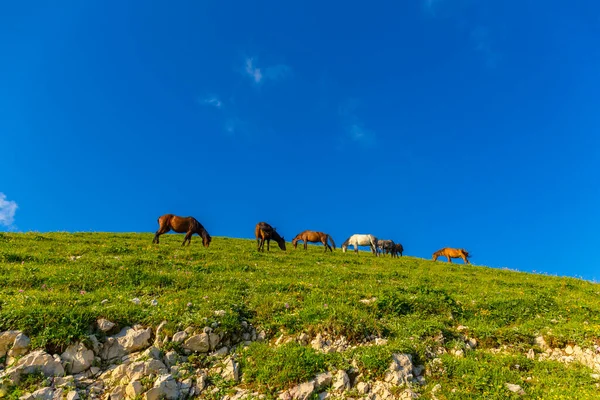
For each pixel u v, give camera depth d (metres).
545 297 15.95
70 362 8.50
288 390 8.34
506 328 12.01
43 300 10.37
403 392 8.40
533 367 9.88
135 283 13.57
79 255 18.55
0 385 7.67
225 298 12.11
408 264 27.97
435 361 9.58
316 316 10.97
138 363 8.63
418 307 13.07
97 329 9.40
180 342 9.52
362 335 10.39
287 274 18.02
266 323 10.91
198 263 18.70
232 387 8.60
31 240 21.69
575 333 11.43
